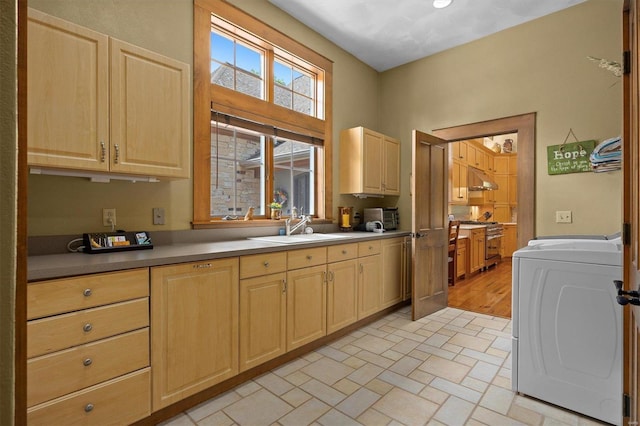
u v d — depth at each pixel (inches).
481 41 138.5
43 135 60.2
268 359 88.0
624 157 58.0
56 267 53.3
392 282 139.3
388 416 70.9
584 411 70.3
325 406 74.2
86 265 56.5
